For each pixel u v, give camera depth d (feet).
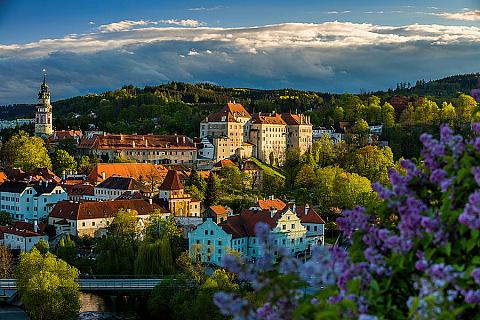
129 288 369.30
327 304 51.72
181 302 323.57
